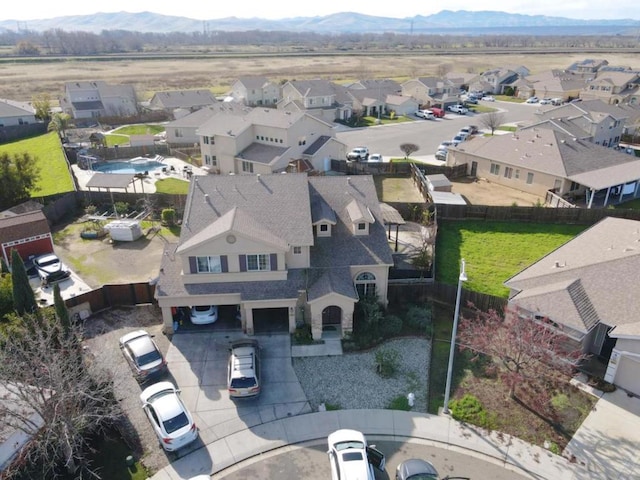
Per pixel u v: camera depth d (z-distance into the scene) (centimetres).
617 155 5475
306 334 2922
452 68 19212
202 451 2147
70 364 2148
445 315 3172
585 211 4516
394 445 2181
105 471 2052
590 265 2855
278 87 11406
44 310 2736
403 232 4381
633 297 2581
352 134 8400
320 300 2792
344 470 1922
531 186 5356
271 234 2923
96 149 7025
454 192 5450
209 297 2872
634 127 7731
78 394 1983
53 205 4681
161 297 2833
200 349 2809
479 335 2667
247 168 5900
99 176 5119
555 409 2364
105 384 2362
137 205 4966
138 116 9769
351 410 2380
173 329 2948
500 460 2102
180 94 10431
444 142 7319
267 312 3166
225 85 15225
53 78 16550
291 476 2028
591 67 14588
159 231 4488
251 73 18225
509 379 2397
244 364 2491
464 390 2505
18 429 1933
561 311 2603
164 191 5556
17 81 15675
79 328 2797
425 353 2800
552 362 2431
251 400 2439
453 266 3800
